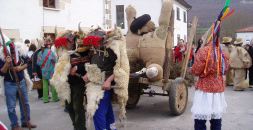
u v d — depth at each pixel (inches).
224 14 221.0
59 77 242.4
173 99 323.3
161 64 323.6
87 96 228.2
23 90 289.0
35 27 589.9
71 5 676.7
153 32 331.0
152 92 370.6
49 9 618.8
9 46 279.7
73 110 252.8
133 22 338.3
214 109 220.8
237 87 504.7
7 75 278.4
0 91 287.3
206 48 221.5
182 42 601.9
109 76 228.2
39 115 352.8
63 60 244.2
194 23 370.3
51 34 626.8
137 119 326.0
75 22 689.0
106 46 228.7
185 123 308.3
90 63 237.1
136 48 331.0
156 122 313.3
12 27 549.3
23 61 289.0
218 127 228.1
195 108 224.2
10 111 283.4
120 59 226.4
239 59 498.6
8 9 543.5
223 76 227.0
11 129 292.0
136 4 1275.8
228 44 536.4
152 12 1266.0
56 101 432.8
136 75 304.7
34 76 446.0
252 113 345.4
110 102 237.9
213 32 221.5
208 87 220.5
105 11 805.2
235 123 307.0
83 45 239.6
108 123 241.0
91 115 223.1
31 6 582.6
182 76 352.5
